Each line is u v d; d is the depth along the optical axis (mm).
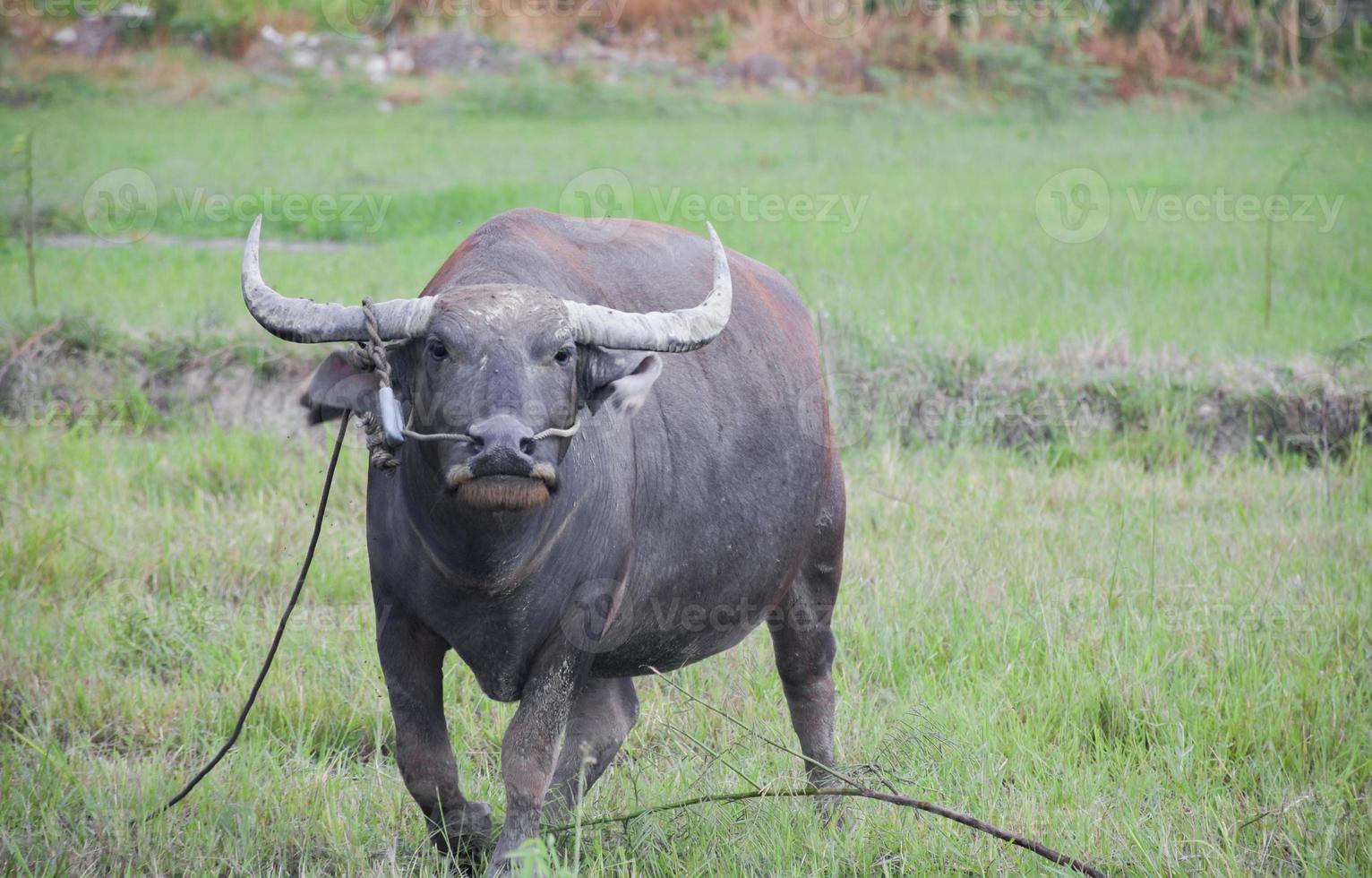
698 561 11789
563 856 11203
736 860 11750
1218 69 64688
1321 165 43094
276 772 13133
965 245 34094
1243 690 14562
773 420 12398
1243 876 11312
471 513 9477
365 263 32000
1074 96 62031
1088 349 25750
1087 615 16438
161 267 31953
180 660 15805
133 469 21219
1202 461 22906
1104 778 13172
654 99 62344
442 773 10844
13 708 14625
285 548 18406
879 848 12062
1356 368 24734
